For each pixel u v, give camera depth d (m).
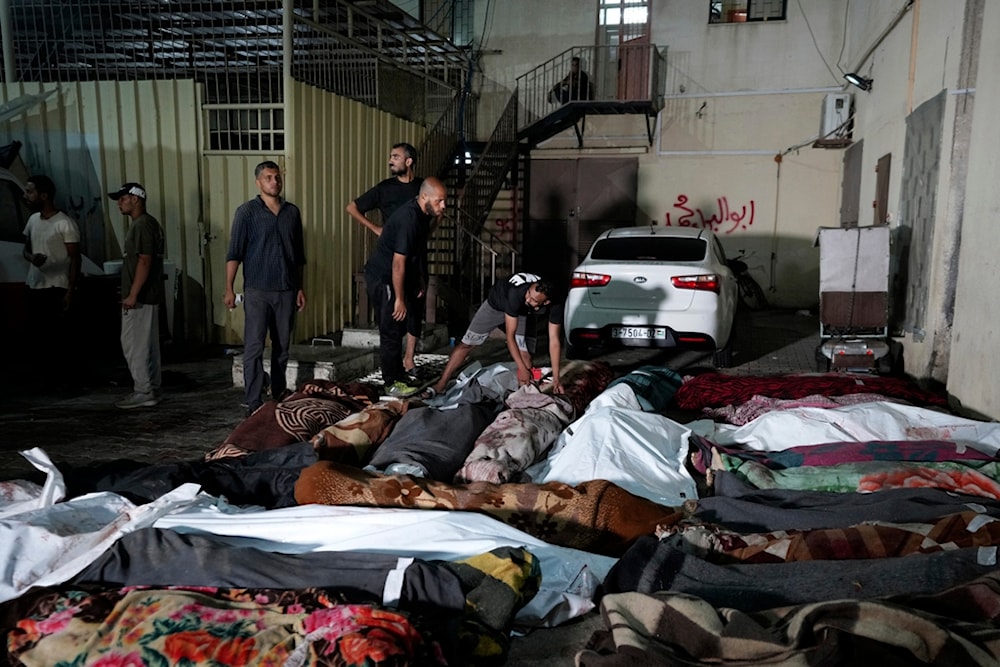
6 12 9.12
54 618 2.40
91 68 9.91
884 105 9.73
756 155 14.04
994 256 5.08
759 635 2.29
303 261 5.85
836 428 4.49
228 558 2.73
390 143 10.14
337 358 6.92
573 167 14.87
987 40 5.48
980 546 2.83
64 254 6.98
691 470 4.37
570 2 14.41
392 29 10.80
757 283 14.23
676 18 14.09
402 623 2.27
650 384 6.08
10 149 8.19
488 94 14.88
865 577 2.68
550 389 5.33
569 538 3.32
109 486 3.54
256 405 5.66
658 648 2.34
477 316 5.59
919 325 6.92
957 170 6.20
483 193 13.43
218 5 8.94
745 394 5.88
